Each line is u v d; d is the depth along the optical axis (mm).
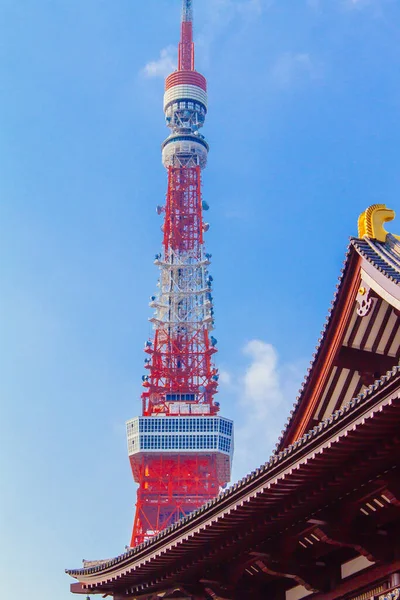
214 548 34031
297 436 35906
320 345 34656
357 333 33844
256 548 33031
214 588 36250
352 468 26875
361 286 32625
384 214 34094
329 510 29281
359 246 32500
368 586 30500
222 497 30047
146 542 35844
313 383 35094
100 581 40812
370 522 29500
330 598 32469
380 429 24578
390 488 26922
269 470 27719
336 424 24922
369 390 23469
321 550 32219
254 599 36938
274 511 30297
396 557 29016
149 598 40406
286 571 32875
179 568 36469
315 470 26984
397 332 33094
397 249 32812
